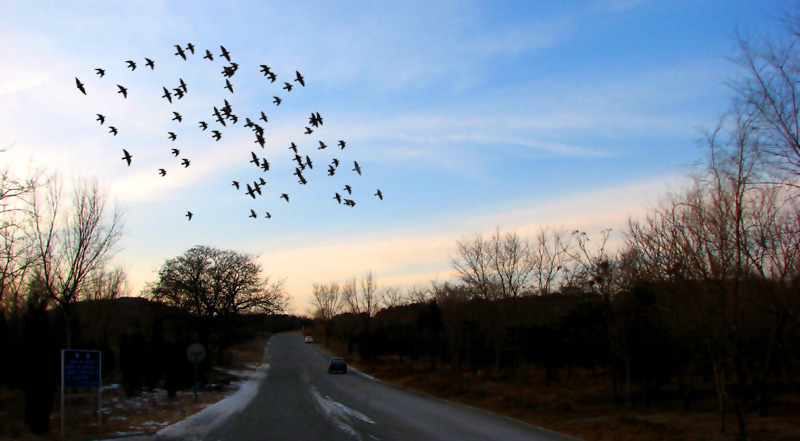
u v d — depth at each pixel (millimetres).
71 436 16141
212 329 54500
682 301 17344
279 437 16406
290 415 22359
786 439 14844
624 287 26656
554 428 18672
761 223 15984
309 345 117438
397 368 52250
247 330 62469
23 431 16359
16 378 25141
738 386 22141
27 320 16609
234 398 30844
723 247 15898
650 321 22391
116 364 38469
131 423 19234
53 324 24375
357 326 95000
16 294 25391
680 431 16469
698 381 29719
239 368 60906
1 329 24797
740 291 16125
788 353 19922
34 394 16219
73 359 16797
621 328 23000
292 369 62906
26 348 16438
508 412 23156
